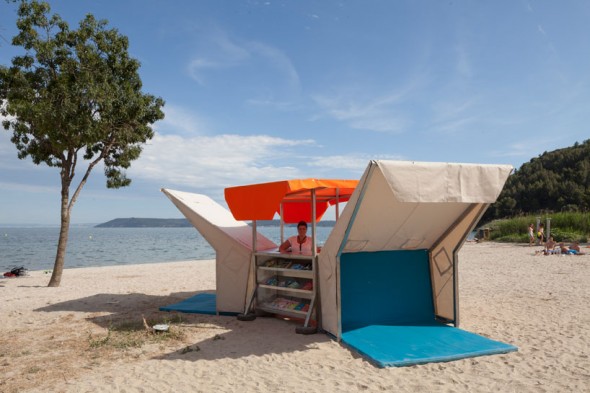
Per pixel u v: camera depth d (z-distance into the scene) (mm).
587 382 4641
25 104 12867
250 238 8742
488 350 5668
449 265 7156
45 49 12930
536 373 4953
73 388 4645
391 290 7227
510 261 17969
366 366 5297
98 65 13836
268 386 4691
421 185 5355
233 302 8250
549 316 7805
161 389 4617
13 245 64750
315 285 7023
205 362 5496
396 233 6902
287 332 6945
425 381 4773
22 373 5148
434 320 7383
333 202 9516
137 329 7258
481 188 5719
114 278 15422
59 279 13602
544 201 83125
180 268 19531
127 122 14516
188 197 8922
